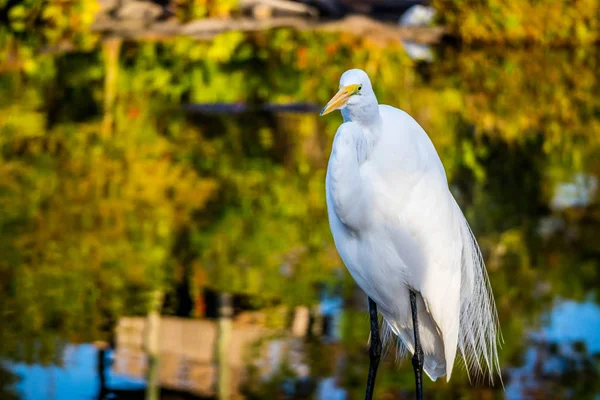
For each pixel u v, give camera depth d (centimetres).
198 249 1077
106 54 2288
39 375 754
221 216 1194
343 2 3275
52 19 2480
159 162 1430
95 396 724
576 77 2283
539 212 1221
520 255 1053
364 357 795
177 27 2664
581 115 1864
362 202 548
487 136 1659
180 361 788
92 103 1817
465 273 595
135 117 1722
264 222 1172
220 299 922
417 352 569
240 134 1606
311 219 1194
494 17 2788
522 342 823
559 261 1037
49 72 2086
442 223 562
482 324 618
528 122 1783
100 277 977
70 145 1512
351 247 577
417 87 2052
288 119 1719
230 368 772
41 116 1697
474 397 727
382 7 3309
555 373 761
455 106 1883
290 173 1394
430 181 559
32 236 1091
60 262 1016
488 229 1145
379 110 554
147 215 1181
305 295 941
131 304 911
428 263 562
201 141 1562
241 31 2608
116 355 803
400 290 579
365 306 912
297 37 2516
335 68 2159
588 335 833
